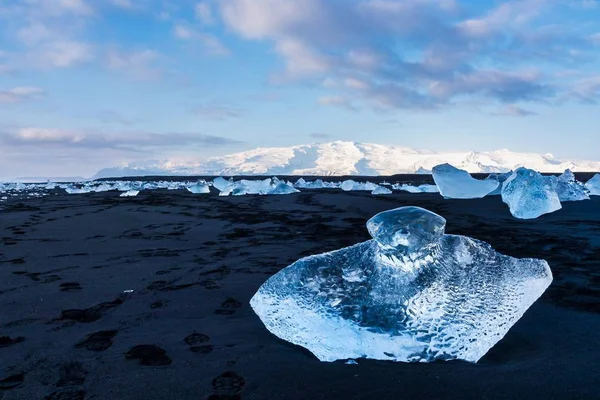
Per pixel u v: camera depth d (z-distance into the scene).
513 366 2.38
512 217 9.02
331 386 2.18
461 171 13.01
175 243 6.52
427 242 2.76
